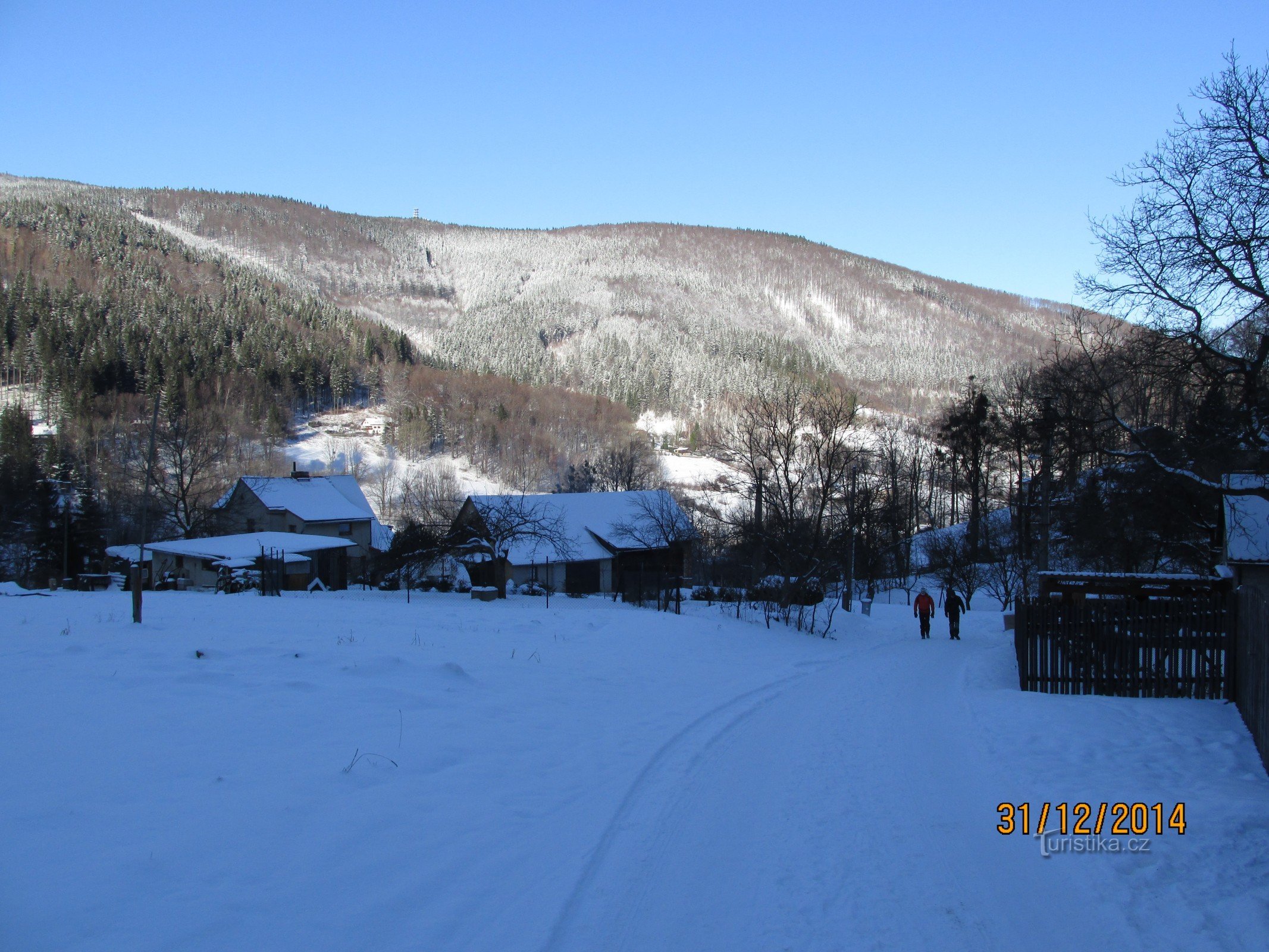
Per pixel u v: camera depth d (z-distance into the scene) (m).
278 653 12.21
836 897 5.72
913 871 6.20
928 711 12.59
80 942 4.20
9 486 57.00
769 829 7.02
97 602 21.48
